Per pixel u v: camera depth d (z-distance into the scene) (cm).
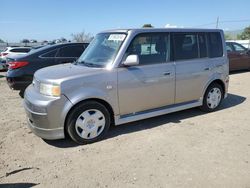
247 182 349
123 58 490
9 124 572
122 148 452
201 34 605
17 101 782
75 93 447
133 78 499
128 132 520
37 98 449
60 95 438
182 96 580
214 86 636
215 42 632
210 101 636
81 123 460
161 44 540
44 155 431
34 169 388
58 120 444
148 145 461
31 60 766
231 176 363
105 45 529
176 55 561
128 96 500
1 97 838
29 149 452
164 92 547
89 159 416
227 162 400
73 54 820
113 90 481
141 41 512
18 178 366
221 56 643
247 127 543
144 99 522
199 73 596
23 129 541
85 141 468
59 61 795
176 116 612
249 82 1043
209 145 458
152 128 539
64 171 382
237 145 458
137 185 345
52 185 349
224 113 635
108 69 480
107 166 393
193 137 493
